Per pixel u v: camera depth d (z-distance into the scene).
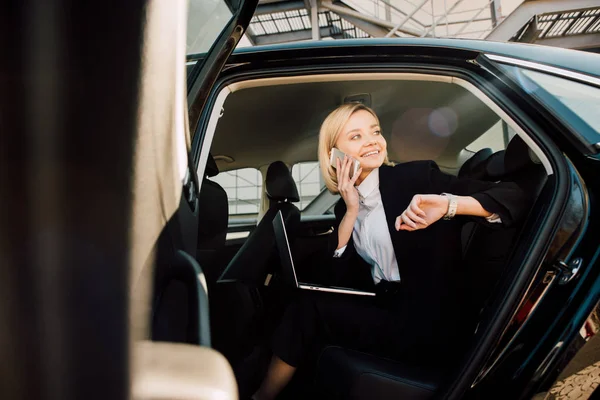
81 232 0.30
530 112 1.10
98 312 0.32
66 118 0.29
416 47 1.29
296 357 1.29
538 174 1.16
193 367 0.38
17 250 0.29
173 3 0.36
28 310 0.30
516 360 0.85
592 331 0.78
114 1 0.30
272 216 1.91
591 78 1.03
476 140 2.22
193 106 0.85
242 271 1.73
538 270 0.88
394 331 1.18
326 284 1.60
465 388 0.91
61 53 0.28
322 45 1.32
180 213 0.54
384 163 1.37
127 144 0.33
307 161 2.63
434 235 1.17
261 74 1.34
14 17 0.27
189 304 0.48
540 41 8.13
